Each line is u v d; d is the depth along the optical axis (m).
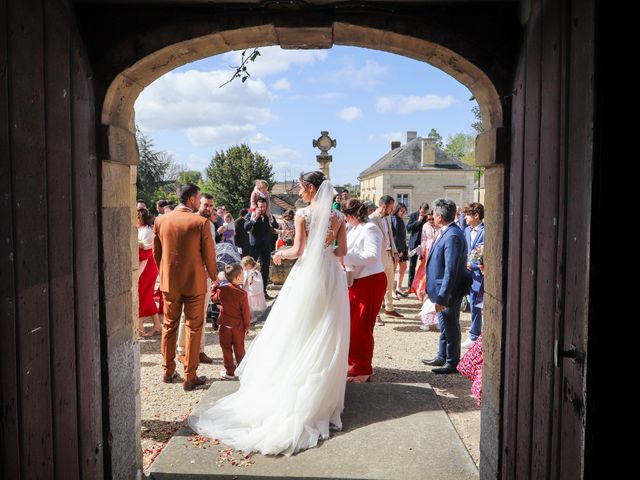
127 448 3.08
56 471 2.08
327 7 2.68
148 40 2.65
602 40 1.45
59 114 2.16
